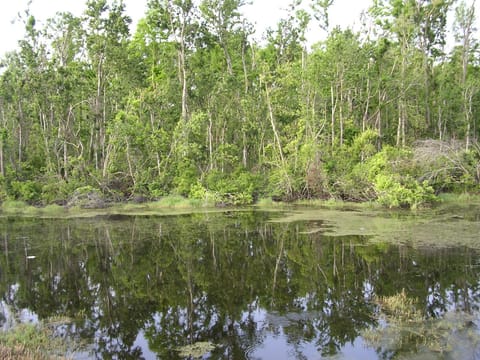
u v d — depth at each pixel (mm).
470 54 43531
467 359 7309
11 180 32531
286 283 12188
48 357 7641
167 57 39156
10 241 18109
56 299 11328
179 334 9039
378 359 7488
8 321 9773
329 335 8656
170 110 36812
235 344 8461
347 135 33969
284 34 39312
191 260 14945
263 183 32312
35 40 33969
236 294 11445
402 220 20719
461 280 11484
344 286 11609
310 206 28406
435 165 28953
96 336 8977
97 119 34438
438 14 36906
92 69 35375
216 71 39500
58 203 30625
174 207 29453
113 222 23062
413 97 38500
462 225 18812
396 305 9844
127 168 34031
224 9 38750
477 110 38156
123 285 12430
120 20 33594
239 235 18812
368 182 27891
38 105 33625
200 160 34688
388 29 36250
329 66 31906
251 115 34219
